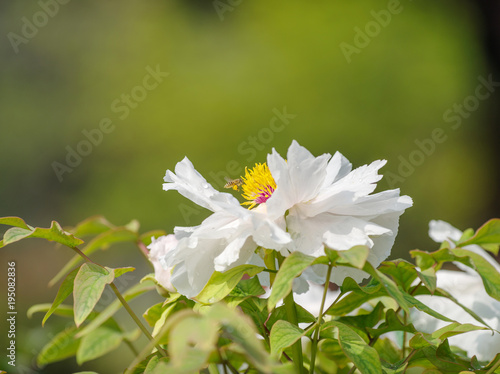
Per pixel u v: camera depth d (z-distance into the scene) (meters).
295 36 6.45
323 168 0.97
